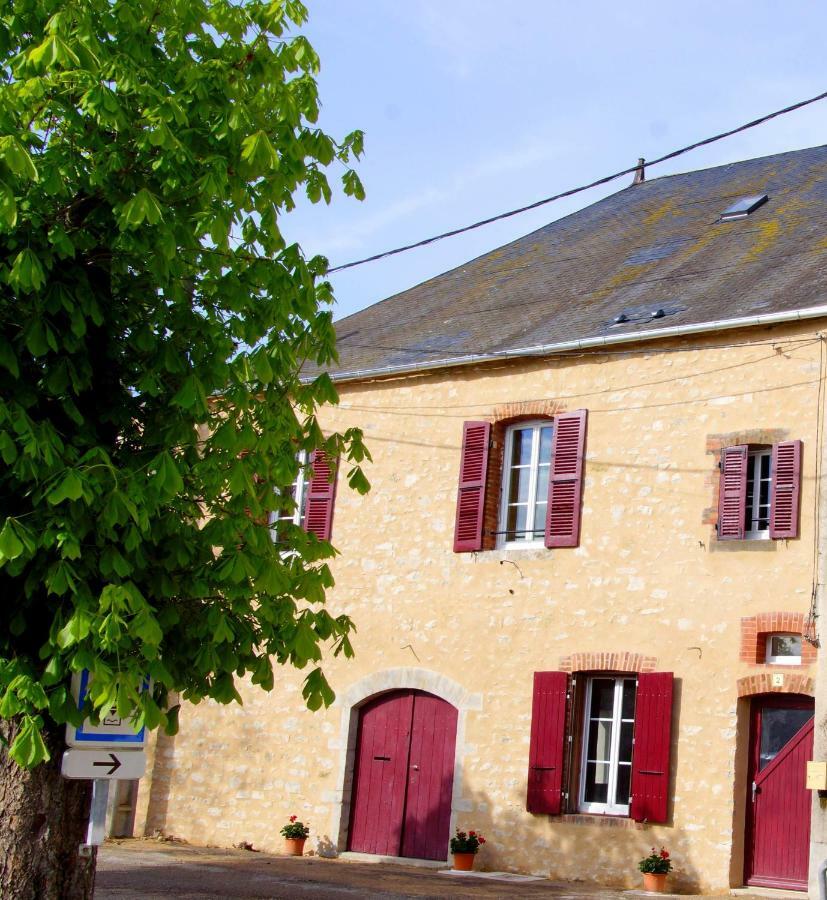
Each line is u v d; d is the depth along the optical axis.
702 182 19.83
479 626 15.73
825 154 18.73
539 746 14.79
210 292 8.14
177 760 17.92
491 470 16.16
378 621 16.64
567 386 15.63
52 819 7.40
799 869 13.10
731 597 13.84
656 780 13.80
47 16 7.44
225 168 7.55
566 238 19.89
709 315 14.59
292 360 8.02
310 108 8.32
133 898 12.06
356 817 16.42
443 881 13.98
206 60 8.12
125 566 7.05
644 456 14.83
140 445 7.95
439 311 18.86
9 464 7.10
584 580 14.98
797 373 13.88
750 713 13.72
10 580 7.41
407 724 16.31
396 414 17.16
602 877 14.01
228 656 7.70
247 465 7.86
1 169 7.02
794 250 15.59
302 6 8.29
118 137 7.58
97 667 6.75
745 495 14.00
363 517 17.12
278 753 17.12
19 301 7.36
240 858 15.74
